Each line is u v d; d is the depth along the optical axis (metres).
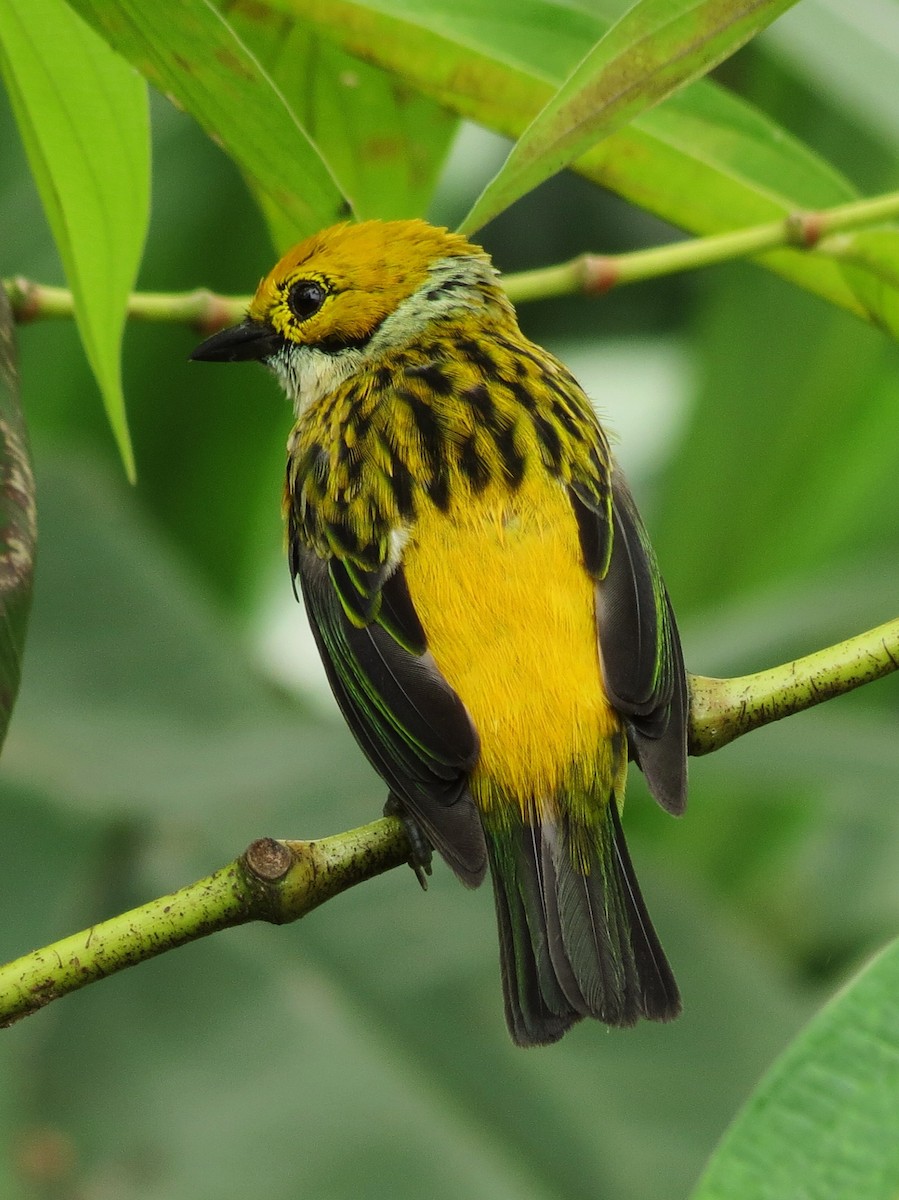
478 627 7.43
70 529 11.09
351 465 8.16
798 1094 4.40
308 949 8.91
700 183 8.25
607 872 7.14
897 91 8.09
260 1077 8.27
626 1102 8.44
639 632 7.44
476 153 13.27
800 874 11.97
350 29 7.72
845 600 9.95
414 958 8.96
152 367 12.30
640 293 13.66
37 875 9.12
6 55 7.01
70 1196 7.88
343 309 9.34
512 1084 8.41
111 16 6.43
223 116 6.89
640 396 13.45
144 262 12.01
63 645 10.60
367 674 7.62
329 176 7.09
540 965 6.93
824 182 8.19
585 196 13.22
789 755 9.16
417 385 8.58
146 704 10.35
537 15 7.72
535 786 7.21
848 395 11.89
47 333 12.20
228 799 9.34
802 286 8.64
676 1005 6.83
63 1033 8.37
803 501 12.05
